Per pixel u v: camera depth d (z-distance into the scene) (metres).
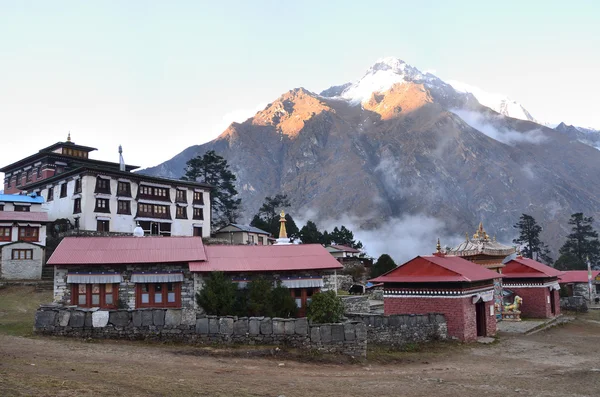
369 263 88.62
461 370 24.55
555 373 24.62
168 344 24.30
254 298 29.33
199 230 78.81
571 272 83.94
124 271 30.39
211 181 118.81
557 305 52.66
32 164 80.56
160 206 72.94
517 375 23.81
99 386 14.55
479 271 37.78
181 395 14.62
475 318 35.09
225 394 15.32
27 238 52.53
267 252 33.38
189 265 30.55
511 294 50.75
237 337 24.67
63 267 29.70
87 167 63.72
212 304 28.73
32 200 62.53
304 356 23.66
